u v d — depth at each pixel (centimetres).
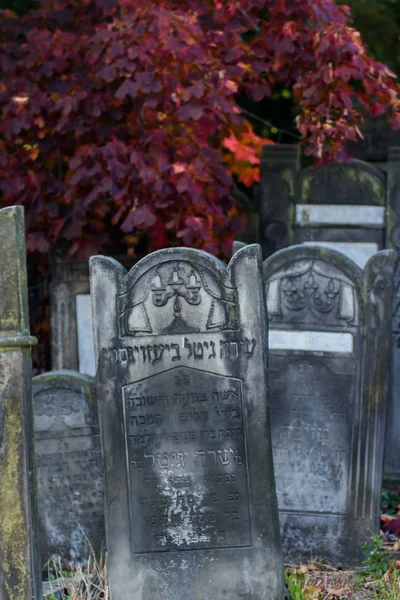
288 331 684
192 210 833
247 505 553
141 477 557
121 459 557
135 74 802
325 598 598
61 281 919
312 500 684
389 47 1174
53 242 882
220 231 889
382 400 670
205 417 552
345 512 680
